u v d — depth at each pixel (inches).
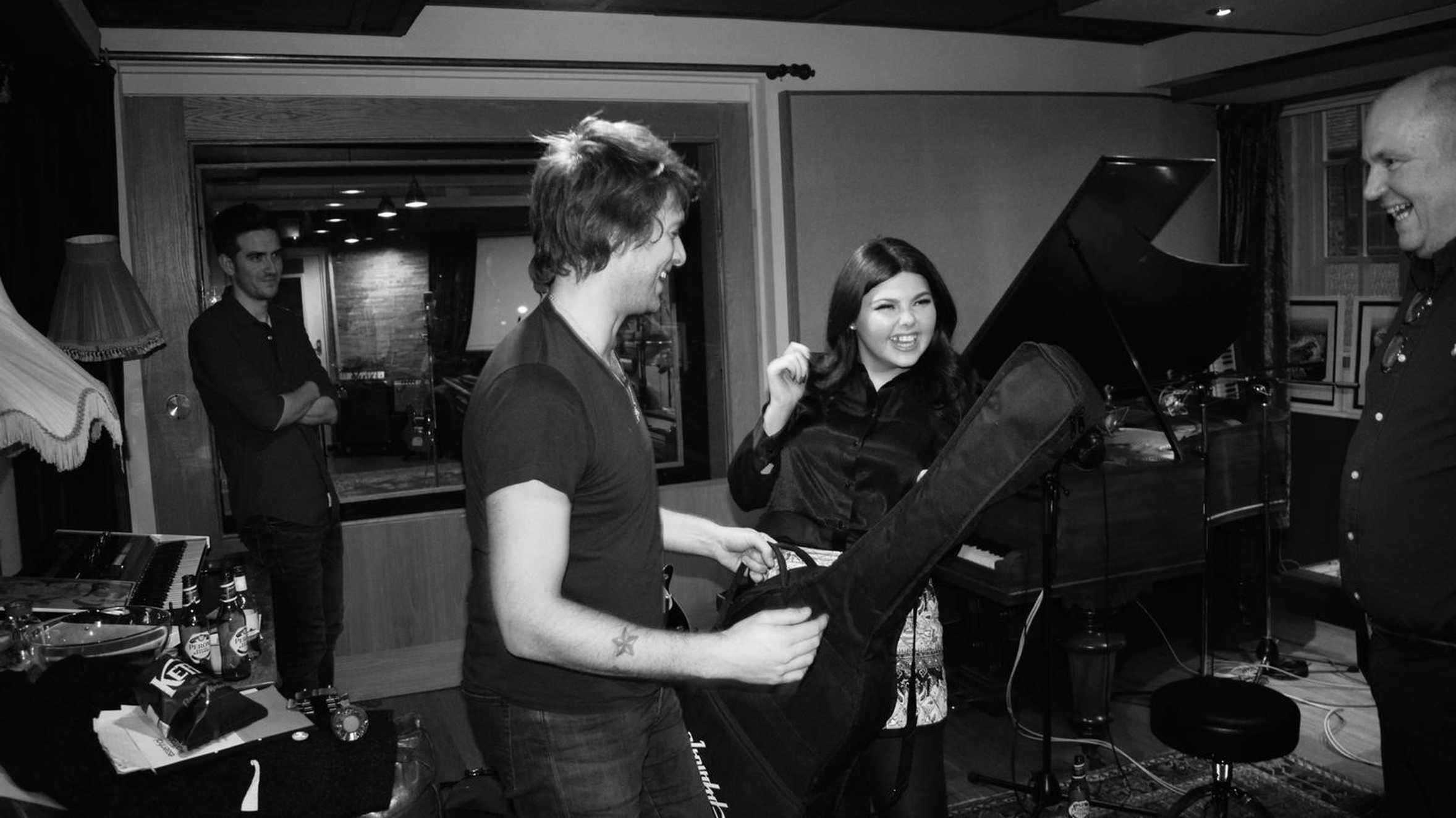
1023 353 58.9
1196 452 143.6
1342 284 192.2
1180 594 180.4
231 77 150.1
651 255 56.3
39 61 123.5
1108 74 203.0
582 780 56.4
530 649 50.3
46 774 58.9
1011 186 191.5
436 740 135.5
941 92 184.4
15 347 64.8
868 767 81.5
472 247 165.2
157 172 147.4
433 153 161.8
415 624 164.6
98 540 108.0
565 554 51.1
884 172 181.8
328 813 58.7
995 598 127.6
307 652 123.3
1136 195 123.6
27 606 79.3
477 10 158.6
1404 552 76.1
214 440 152.5
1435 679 75.3
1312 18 151.4
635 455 56.1
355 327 160.2
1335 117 191.5
